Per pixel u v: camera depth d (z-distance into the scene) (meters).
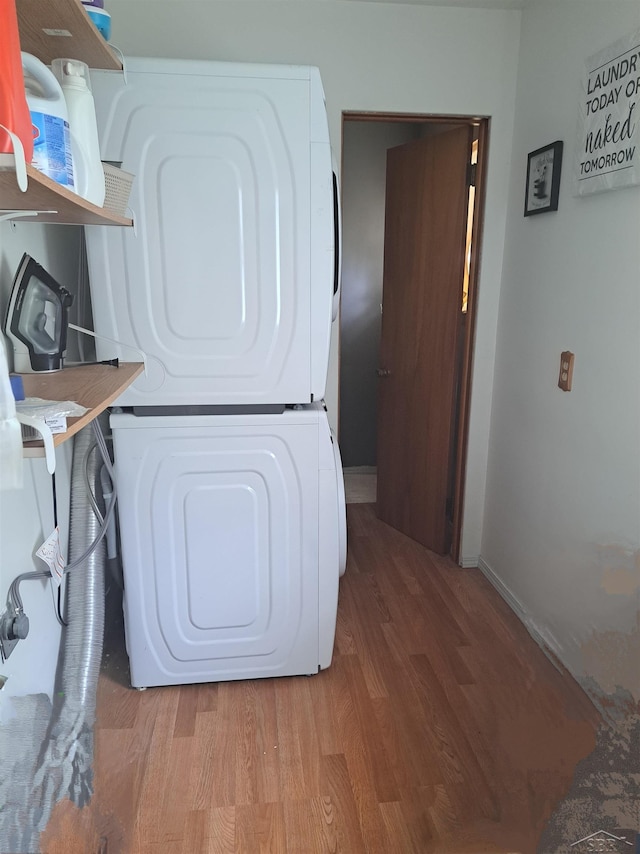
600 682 1.65
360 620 2.51
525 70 2.36
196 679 2.08
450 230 2.74
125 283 1.69
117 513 1.97
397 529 3.41
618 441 1.81
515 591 2.57
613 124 1.75
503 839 1.48
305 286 1.76
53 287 1.40
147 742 1.84
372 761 1.77
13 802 1.04
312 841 1.53
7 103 0.78
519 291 2.46
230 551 1.96
